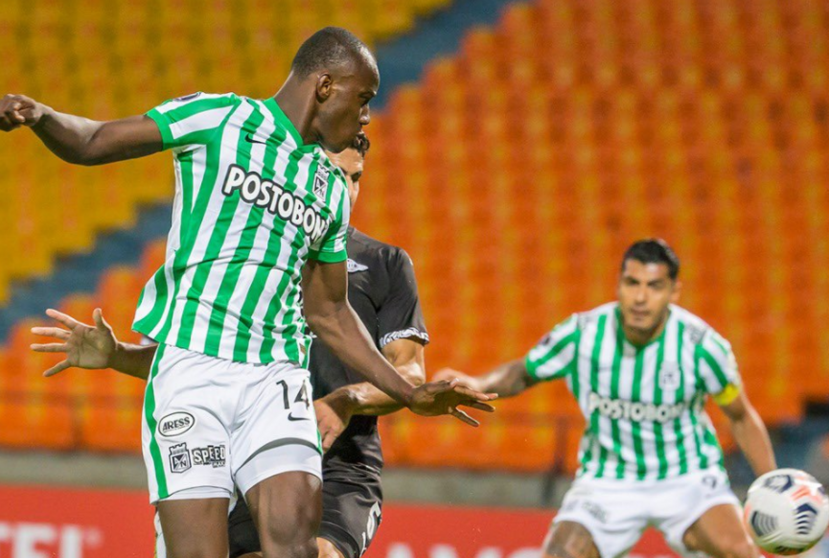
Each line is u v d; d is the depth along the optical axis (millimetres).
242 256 11688
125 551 27906
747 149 46094
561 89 48156
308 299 13312
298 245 12102
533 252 42125
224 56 49906
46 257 43469
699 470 21125
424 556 27219
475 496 31984
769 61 49406
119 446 35312
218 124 11664
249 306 11758
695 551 21031
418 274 41344
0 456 33344
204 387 11594
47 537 27922
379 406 14219
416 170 45094
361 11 52438
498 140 46219
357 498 14805
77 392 37094
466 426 34938
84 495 28156
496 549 27297
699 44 49938
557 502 31562
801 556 24859
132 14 50969
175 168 11914
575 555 21031
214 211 11641
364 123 12461
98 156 11000
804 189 44750
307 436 11906
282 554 11477
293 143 11992
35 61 49438
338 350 13414
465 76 48844
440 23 52531
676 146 46156
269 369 11969
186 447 11500
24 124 10250
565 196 44250
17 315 41094
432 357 38719
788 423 36781
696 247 42656
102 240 44250
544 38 50219
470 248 42250
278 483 11594
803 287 41750
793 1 51312
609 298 40781
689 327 20797
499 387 21500
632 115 47156
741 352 39531
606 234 42875
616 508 21172
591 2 51500
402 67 50500
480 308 40250
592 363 21109
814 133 46875
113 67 49312
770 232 43250
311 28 51594
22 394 34438
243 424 11773
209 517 11508
